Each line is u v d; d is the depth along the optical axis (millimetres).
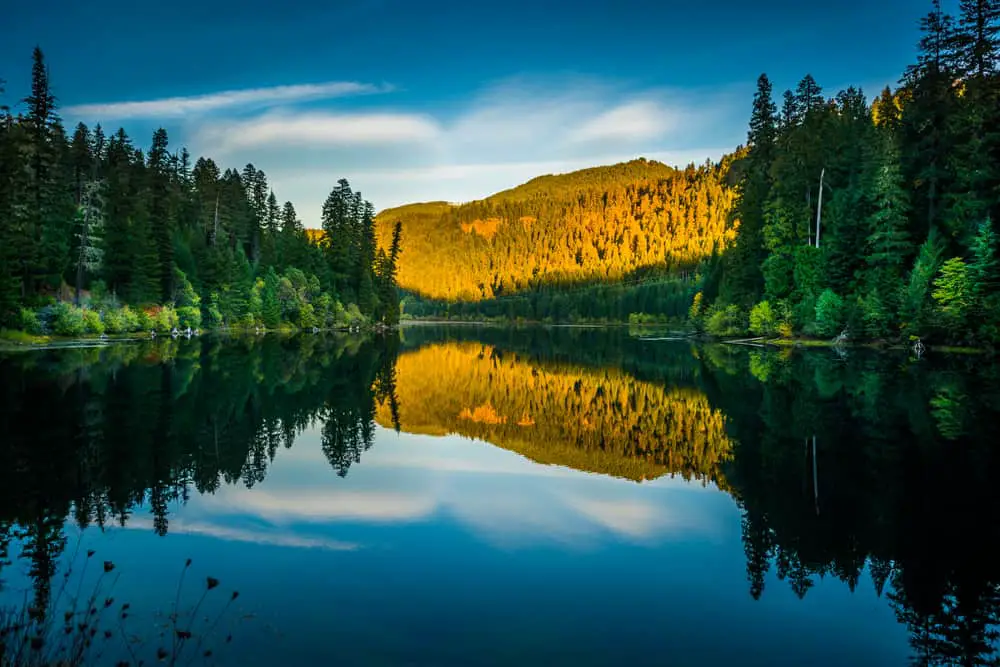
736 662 7109
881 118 56594
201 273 74062
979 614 8305
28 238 48438
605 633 7703
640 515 12344
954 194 40750
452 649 7250
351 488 14234
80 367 33281
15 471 14578
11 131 50969
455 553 10305
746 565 9828
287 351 50156
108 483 13812
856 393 24766
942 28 43469
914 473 14180
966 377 28156
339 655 7043
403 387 32438
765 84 59312
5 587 8742
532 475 15656
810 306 47906
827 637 7742
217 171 88188
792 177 53719
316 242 103062
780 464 15430
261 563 9781
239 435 19047
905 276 43125
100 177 69625
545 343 75312
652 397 28219
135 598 8484
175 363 37062
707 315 66312
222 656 6965
